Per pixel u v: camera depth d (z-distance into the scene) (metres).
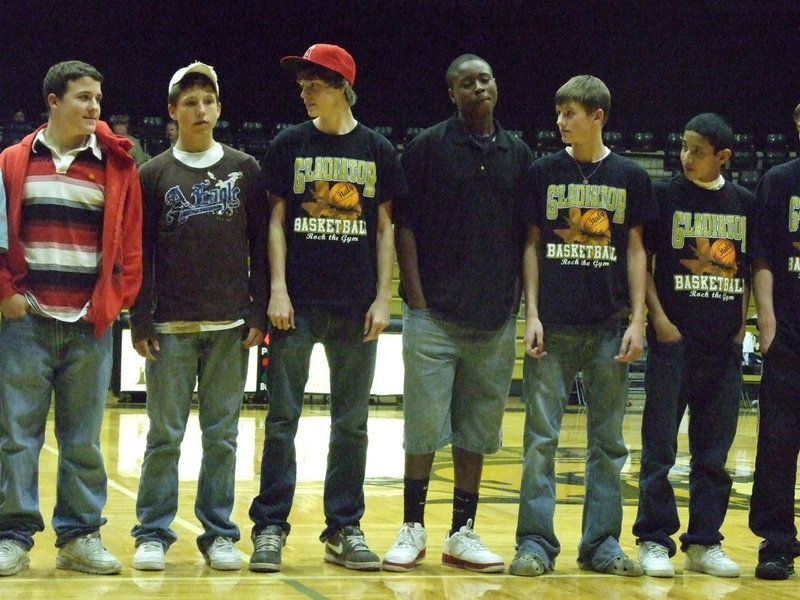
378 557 3.41
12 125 13.38
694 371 3.61
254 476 5.61
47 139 3.23
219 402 3.38
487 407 3.57
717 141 3.56
